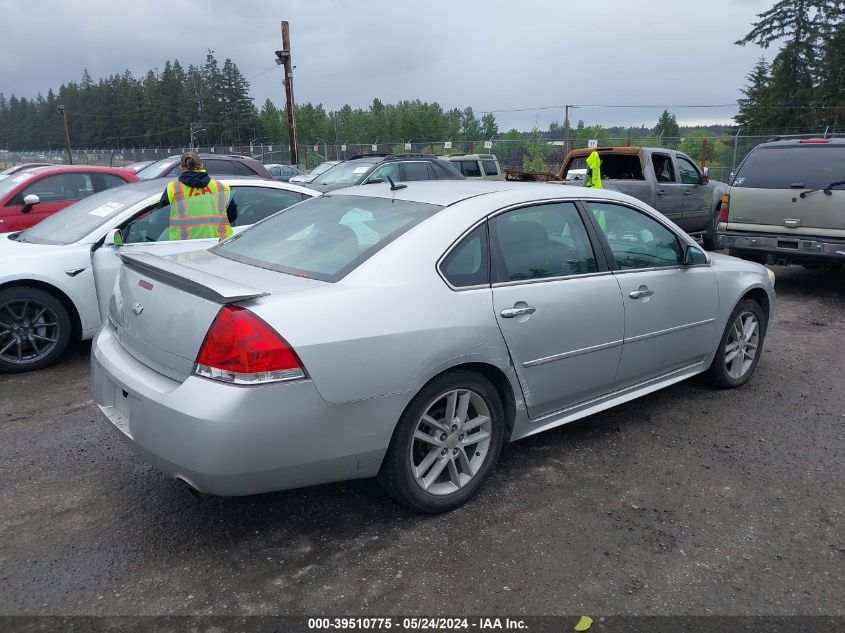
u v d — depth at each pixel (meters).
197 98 116.50
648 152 11.38
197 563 3.03
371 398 3.01
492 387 3.51
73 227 6.17
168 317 3.04
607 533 3.28
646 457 4.11
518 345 3.55
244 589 2.85
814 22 46.91
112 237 5.91
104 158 64.94
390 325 3.06
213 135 105.25
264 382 2.76
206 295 2.86
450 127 85.69
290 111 27.36
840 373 5.73
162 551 3.11
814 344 6.62
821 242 8.23
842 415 4.80
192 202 6.05
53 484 3.72
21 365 5.64
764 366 5.91
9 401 5.01
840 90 44.84
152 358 3.13
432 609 2.73
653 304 4.30
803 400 5.08
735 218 8.96
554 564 3.03
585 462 4.04
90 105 138.00
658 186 11.37
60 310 5.77
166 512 3.44
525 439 4.36
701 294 4.68
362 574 2.95
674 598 2.81
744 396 5.15
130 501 3.55
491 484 3.76
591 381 4.04
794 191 8.39
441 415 3.40
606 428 4.54
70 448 4.18
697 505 3.55
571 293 3.80
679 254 4.63
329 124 94.94
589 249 4.04
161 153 55.12
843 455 4.16
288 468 2.88
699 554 3.12
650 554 3.12
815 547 3.19
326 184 13.62
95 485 3.72
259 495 3.61
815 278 10.18
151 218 6.17
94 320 5.92
